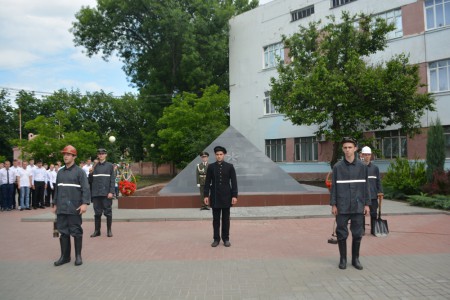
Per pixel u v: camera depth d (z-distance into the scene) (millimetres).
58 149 22812
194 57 31500
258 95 28656
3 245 8398
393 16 21703
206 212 12906
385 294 4848
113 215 12508
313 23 20625
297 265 6332
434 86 20016
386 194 16672
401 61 18297
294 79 19484
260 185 14844
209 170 8195
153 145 35156
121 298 4863
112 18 33906
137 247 7984
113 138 27625
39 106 43531
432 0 20094
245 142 15391
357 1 23141
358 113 17234
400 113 17594
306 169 25547
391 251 7301
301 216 11641
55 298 4891
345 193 6148
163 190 15008
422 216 11914
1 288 5316
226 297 4832
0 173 15430
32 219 12195
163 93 34906
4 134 41250
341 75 17609
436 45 19844
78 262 6562
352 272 5879
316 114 18094
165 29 32406
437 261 6496
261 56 28516
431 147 15914
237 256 7047
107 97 42906
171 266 6391
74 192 6652
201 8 32688
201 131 28234
